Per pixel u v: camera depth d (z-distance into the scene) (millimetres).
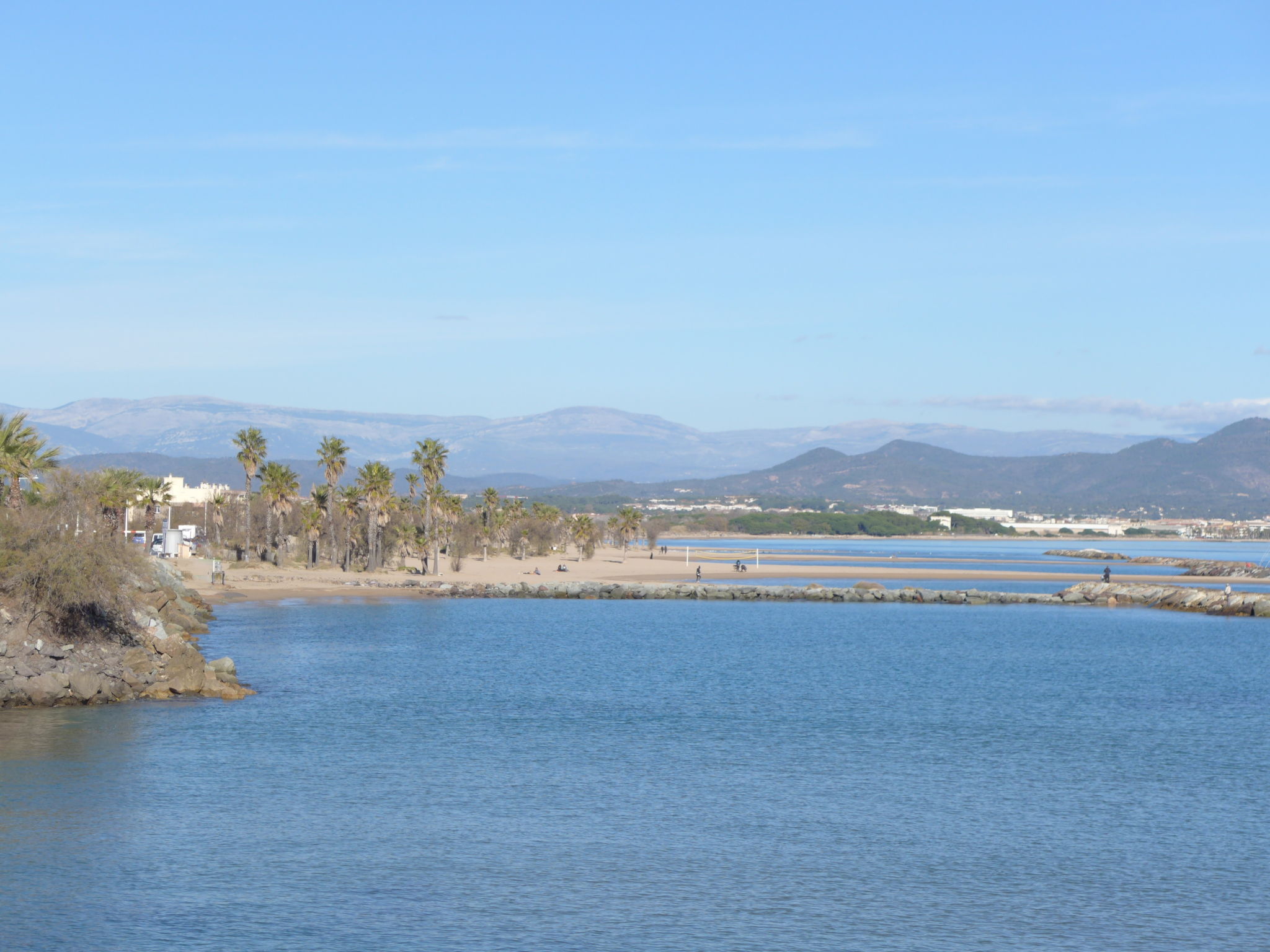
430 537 174250
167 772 42875
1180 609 149250
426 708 59375
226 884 30766
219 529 170250
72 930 27125
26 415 72875
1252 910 30250
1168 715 61469
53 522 59156
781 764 47156
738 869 33062
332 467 163125
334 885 30891
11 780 40875
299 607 117375
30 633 56406
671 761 47281
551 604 140500
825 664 84062
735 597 158250
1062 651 96062
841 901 30500
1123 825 38250
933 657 90250
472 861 33281
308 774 43406
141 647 60938
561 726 54906
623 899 30375
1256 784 44406
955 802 41125
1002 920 29250
